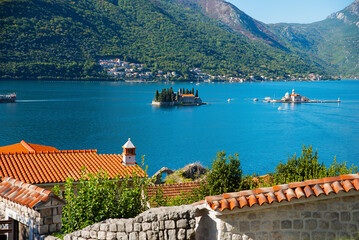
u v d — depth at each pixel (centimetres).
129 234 1097
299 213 1132
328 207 1140
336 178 1155
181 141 14575
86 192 1380
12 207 1241
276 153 12144
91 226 1114
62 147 12225
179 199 2158
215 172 2502
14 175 2411
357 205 1143
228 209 1089
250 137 15650
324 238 1132
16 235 1252
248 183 2547
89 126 17438
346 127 18375
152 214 1105
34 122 17775
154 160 10825
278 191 1133
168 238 1109
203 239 1160
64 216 1348
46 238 1091
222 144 13988
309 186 1141
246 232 1108
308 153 2402
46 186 2405
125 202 1428
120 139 14388
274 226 1122
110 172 2641
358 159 11156
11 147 3622
